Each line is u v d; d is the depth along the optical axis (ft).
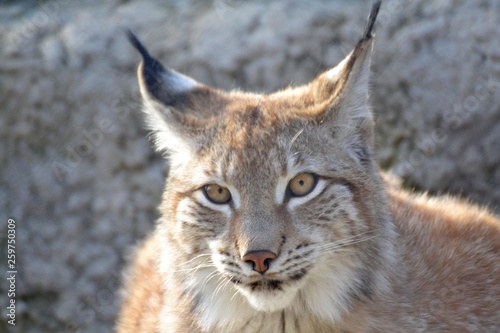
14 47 55.83
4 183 55.77
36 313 55.42
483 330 35.88
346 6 54.85
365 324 33.32
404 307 33.91
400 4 54.08
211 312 33.50
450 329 34.78
